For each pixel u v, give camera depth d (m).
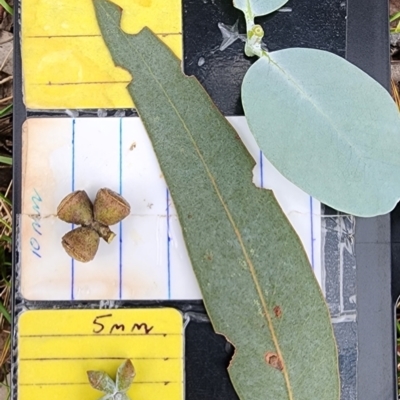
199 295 0.16
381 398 0.16
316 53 0.16
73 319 0.16
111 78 0.16
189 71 0.16
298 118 0.16
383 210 0.16
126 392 0.16
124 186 0.16
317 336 0.16
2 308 0.19
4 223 0.19
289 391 0.16
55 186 0.16
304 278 0.16
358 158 0.16
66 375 0.16
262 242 0.16
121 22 0.16
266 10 0.16
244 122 0.16
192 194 0.16
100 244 0.16
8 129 0.20
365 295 0.16
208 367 0.16
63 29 0.16
